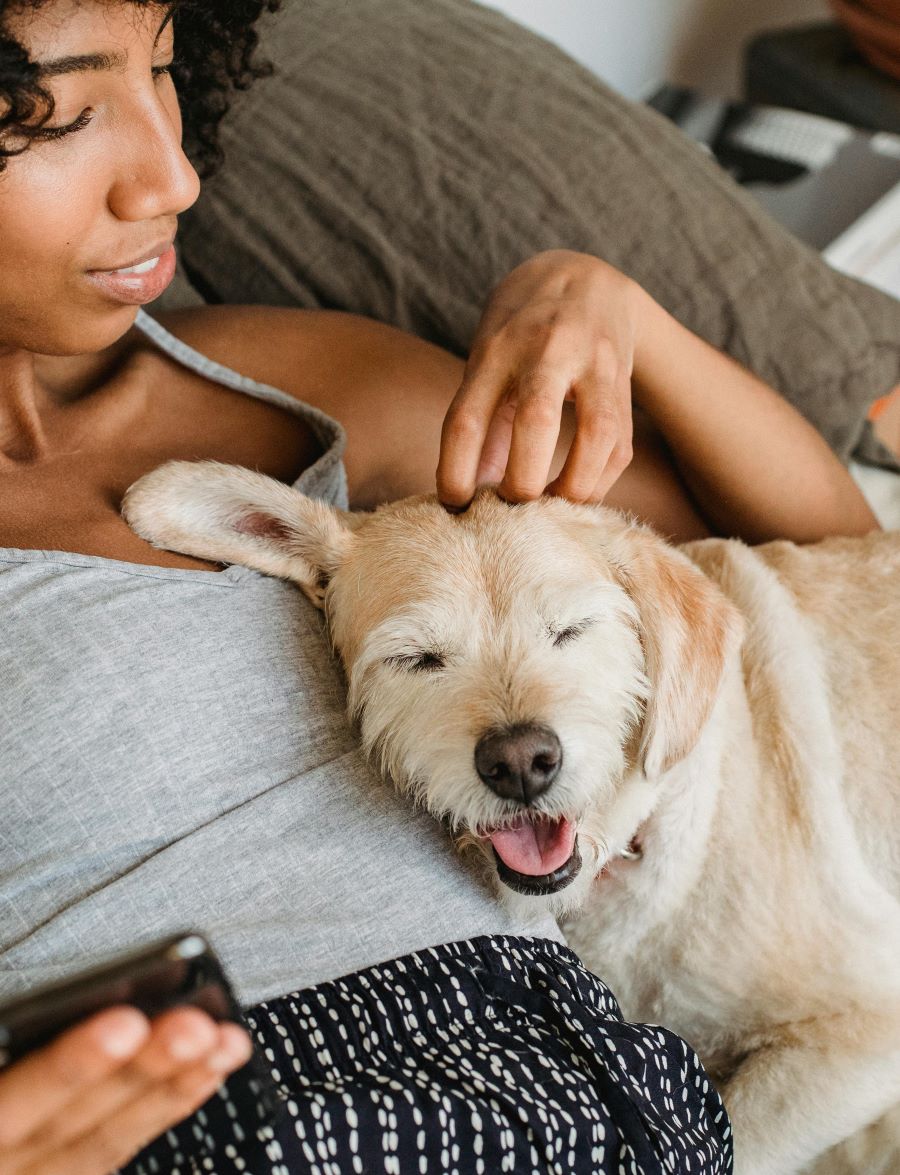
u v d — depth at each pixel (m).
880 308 1.74
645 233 1.68
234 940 0.77
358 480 1.26
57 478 1.01
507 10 2.60
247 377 1.23
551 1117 0.74
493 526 1.03
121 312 0.90
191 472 0.99
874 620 1.24
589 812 1.01
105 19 0.74
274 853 0.83
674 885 1.10
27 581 0.86
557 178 1.70
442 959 0.82
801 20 3.49
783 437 1.34
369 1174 0.67
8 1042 0.44
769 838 1.11
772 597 1.24
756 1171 1.04
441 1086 0.73
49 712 0.81
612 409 1.00
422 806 0.98
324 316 1.35
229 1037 0.46
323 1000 0.76
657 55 3.15
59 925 0.75
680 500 1.44
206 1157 0.64
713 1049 1.18
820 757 1.14
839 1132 1.04
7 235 0.79
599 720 0.98
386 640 0.99
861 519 1.43
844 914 1.10
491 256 1.66
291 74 1.77
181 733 0.85
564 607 0.99
